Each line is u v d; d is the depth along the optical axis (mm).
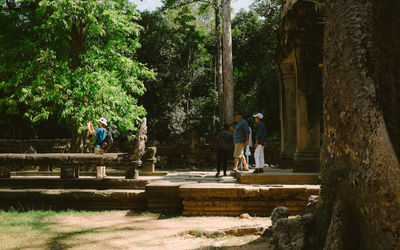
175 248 4617
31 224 6457
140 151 8594
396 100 3604
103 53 14133
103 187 8578
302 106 8523
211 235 5215
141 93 14695
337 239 3312
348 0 3646
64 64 13180
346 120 3475
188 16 28141
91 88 12523
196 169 20297
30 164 8469
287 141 10586
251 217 6953
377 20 3676
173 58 30188
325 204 3791
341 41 3645
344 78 3566
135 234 5574
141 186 8414
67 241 5098
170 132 28938
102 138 8945
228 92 20531
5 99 15047
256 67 29203
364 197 3162
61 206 8367
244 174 8047
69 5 12398
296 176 7785
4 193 8281
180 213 7566
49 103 15445
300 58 8344
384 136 3150
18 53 13242
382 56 3670
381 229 2955
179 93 29344
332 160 3707
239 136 9766
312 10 8188
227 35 20688
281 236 3906
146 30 27953
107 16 13531
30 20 14766
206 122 28594
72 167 8867
